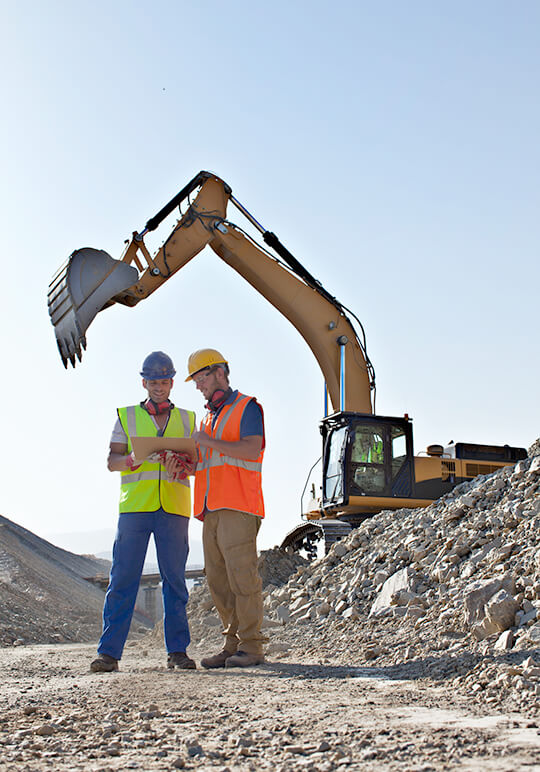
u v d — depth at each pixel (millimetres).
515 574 5535
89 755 2613
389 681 4387
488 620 4914
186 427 5879
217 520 5602
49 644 14242
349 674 4781
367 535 10195
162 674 5074
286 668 5277
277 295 14906
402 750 2557
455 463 15031
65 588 23906
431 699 3637
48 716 3473
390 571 7980
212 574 5789
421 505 14500
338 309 15281
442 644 5227
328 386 15453
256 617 5574
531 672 3680
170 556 5711
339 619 7668
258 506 5594
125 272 10719
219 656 5738
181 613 5762
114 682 4684
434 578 7031
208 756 2570
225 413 5660
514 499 7512
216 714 3404
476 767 2295
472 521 7730
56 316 10477
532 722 2918
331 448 14922
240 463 5551
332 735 2863
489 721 3006
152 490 5668
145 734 2953
